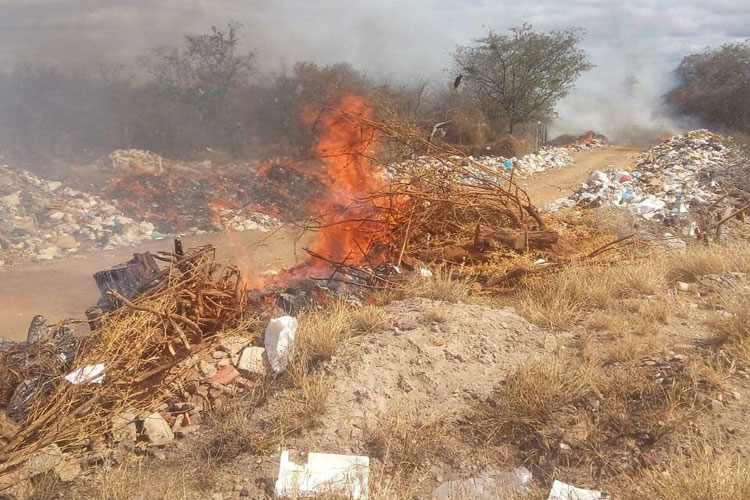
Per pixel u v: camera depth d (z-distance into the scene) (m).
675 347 5.20
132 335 5.16
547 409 4.40
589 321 5.80
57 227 12.50
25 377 4.87
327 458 4.14
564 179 20.39
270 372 4.98
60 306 8.73
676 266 7.51
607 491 3.89
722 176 15.78
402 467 4.14
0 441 4.30
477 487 4.01
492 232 8.41
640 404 4.44
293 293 6.65
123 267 6.25
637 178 16.59
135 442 4.47
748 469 3.79
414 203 8.67
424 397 4.69
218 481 4.04
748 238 10.55
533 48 28.91
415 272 7.09
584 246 8.80
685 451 4.07
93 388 4.75
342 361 4.96
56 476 4.09
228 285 6.10
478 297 6.65
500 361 5.07
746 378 4.68
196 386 4.90
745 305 5.70
